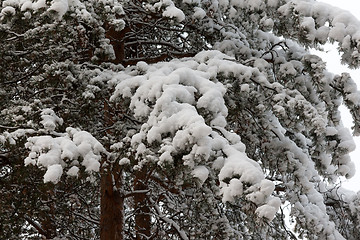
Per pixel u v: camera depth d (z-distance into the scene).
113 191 8.09
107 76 6.56
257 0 7.56
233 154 4.92
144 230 10.75
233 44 7.91
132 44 9.12
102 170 6.41
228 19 8.55
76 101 6.54
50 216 9.09
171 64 6.69
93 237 10.75
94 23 6.25
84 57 8.18
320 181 8.97
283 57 7.82
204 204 6.98
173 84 5.36
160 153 5.07
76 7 5.84
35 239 9.60
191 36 8.47
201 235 7.80
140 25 8.99
